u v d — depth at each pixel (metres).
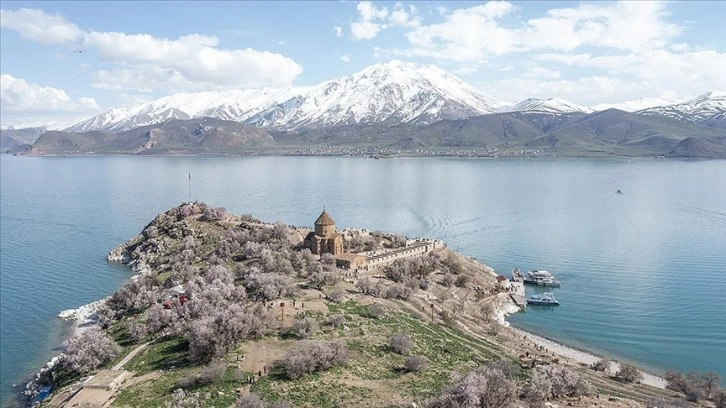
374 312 118.56
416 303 139.88
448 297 153.88
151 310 121.38
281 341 98.56
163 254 190.12
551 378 88.94
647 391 100.94
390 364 92.88
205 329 93.62
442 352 103.38
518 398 82.06
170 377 87.25
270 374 85.00
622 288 170.50
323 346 90.06
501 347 117.94
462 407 67.38
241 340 98.00
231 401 76.00
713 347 128.12
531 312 154.50
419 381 86.44
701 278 177.75
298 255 163.75
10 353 123.56
